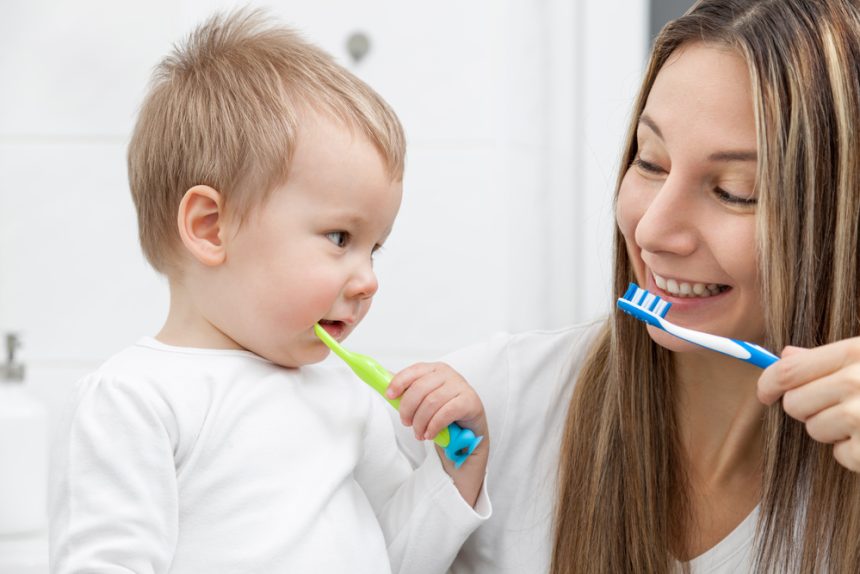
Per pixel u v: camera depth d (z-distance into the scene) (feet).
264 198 2.88
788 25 2.72
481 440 3.17
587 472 3.28
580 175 6.09
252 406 2.90
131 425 2.77
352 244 3.00
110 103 5.77
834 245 2.76
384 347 5.94
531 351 3.59
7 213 5.79
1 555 4.94
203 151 2.94
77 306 5.82
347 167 2.91
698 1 2.96
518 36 6.04
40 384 5.82
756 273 2.76
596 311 6.05
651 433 3.21
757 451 3.19
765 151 2.66
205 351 2.96
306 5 5.84
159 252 3.09
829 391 2.41
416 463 3.50
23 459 5.09
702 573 3.14
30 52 5.74
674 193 2.76
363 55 5.86
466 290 5.92
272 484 2.85
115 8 5.74
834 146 2.73
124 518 2.70
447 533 3.12
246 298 2.93
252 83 3.00
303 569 2.79
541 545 3.35
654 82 2.97
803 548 2.95
